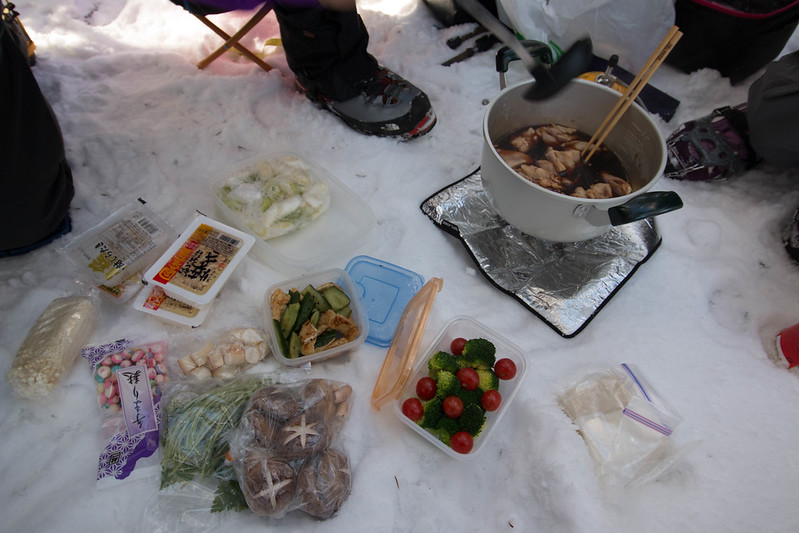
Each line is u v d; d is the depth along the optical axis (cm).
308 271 143
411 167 167
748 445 122
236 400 111
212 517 104
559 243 145
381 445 116
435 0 214
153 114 175
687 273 147
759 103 149
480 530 109
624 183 129
